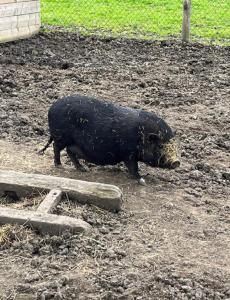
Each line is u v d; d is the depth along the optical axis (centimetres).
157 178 570
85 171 572
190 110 761
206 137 677
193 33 1224
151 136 528
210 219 504
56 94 793
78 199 505
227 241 474
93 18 1348
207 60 986
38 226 466
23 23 1149
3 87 809
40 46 1080
